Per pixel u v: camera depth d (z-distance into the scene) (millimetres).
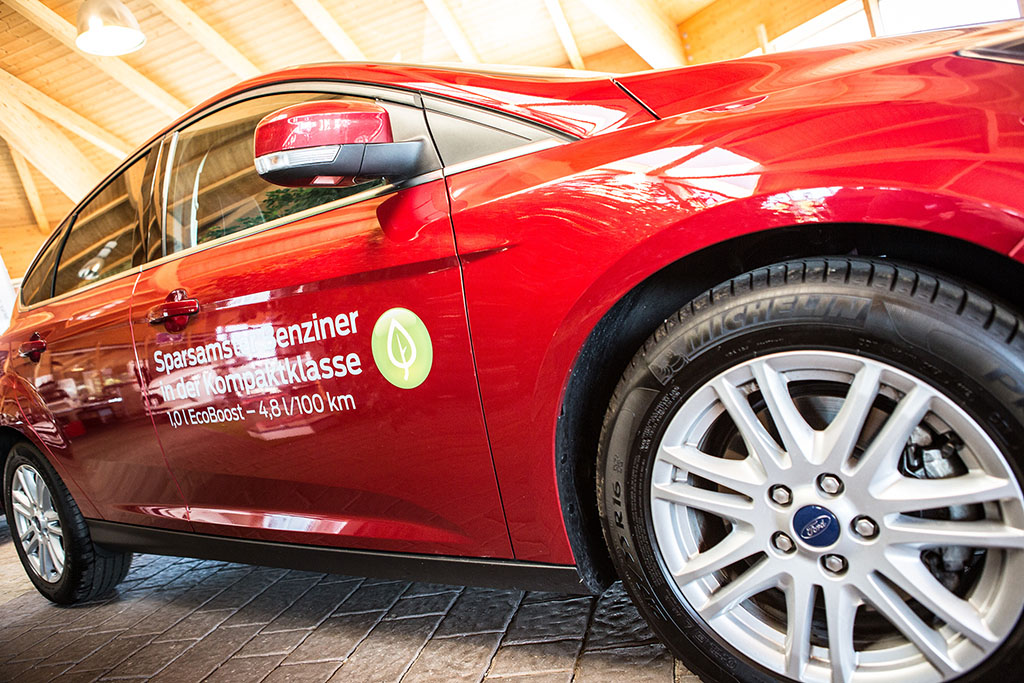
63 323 2295
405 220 1405
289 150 1270
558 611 1708
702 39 9016
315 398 1575
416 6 8812
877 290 1021
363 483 1577
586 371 1295
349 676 1630
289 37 9117
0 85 9750
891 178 980
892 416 1021
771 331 1084
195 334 1787
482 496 1405
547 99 1375
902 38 1315
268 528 1821
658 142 1196
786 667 1138
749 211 1067
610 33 9625
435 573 1538
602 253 1184
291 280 1570
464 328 1334
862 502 1039
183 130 2029
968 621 997
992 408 951
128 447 2105
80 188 11039
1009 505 957
